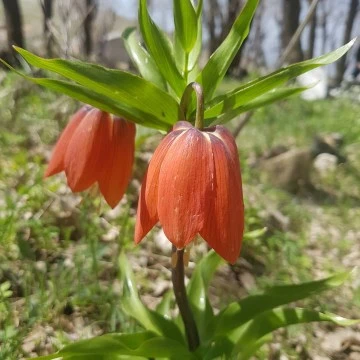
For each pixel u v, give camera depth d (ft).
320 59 0.54
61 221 1.10
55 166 0.61
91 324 0.84
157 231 1.17
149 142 1.64
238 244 0.47
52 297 0.85
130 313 0.68
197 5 0.58
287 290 0.63
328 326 0.99
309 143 2.39
